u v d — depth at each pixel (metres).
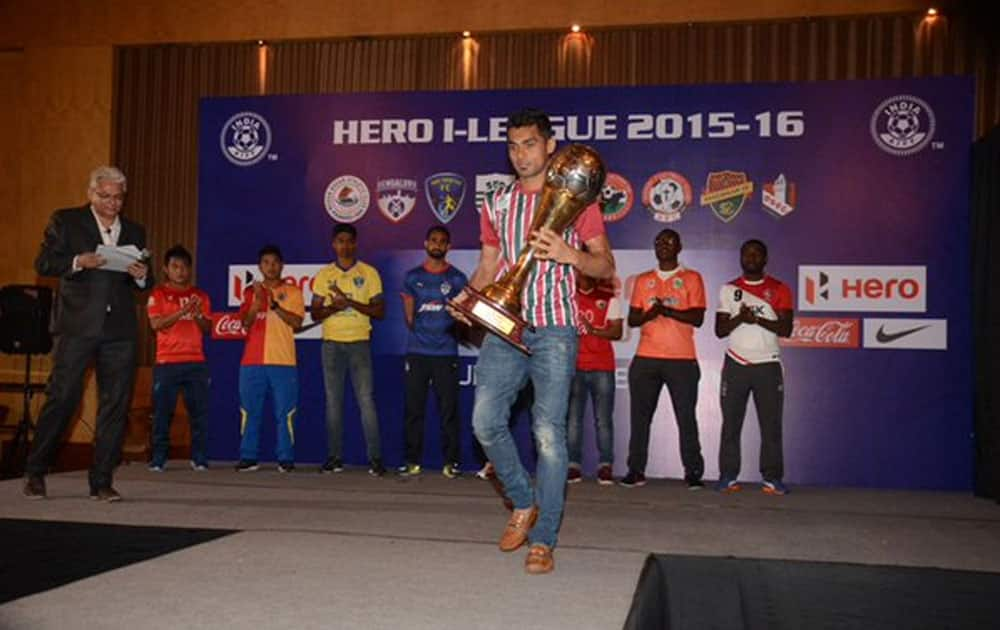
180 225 8.91
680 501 6.09
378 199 8.17
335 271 7.59
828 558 4.10
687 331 7.04
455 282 7.38
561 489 3.55
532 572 3.45
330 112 8.30
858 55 7.81
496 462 3.73
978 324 6.97
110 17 9.07
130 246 5.11
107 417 5.24
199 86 8.93
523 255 3.53
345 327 7.46
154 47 9.04
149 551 3.75
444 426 7.34
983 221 6.95
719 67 8.00
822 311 7.51
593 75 8.20
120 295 5.22
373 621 2.75
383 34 8.46
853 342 7.46
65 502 5.13
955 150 7.40
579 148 3.50
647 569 3.58
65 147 9.18
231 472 7.30
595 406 7.26
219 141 8.44
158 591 3.06
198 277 8.40
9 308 8.07
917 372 7.37
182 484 6.28
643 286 7.15
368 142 8.23
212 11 8.83
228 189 8.41
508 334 3.43
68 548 3.80
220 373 8.30
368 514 5.03
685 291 7.07
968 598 3.28
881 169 7.49
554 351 3.56
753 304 6.94
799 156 7.61
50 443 5.26
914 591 3.38
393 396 8.01
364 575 3.36
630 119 7.84
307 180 8.30
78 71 9.16
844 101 7.56
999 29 7.57
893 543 4.53
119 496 5.29
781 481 6.86
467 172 8.07
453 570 3.48
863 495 6.77
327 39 8.61
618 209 7.82
